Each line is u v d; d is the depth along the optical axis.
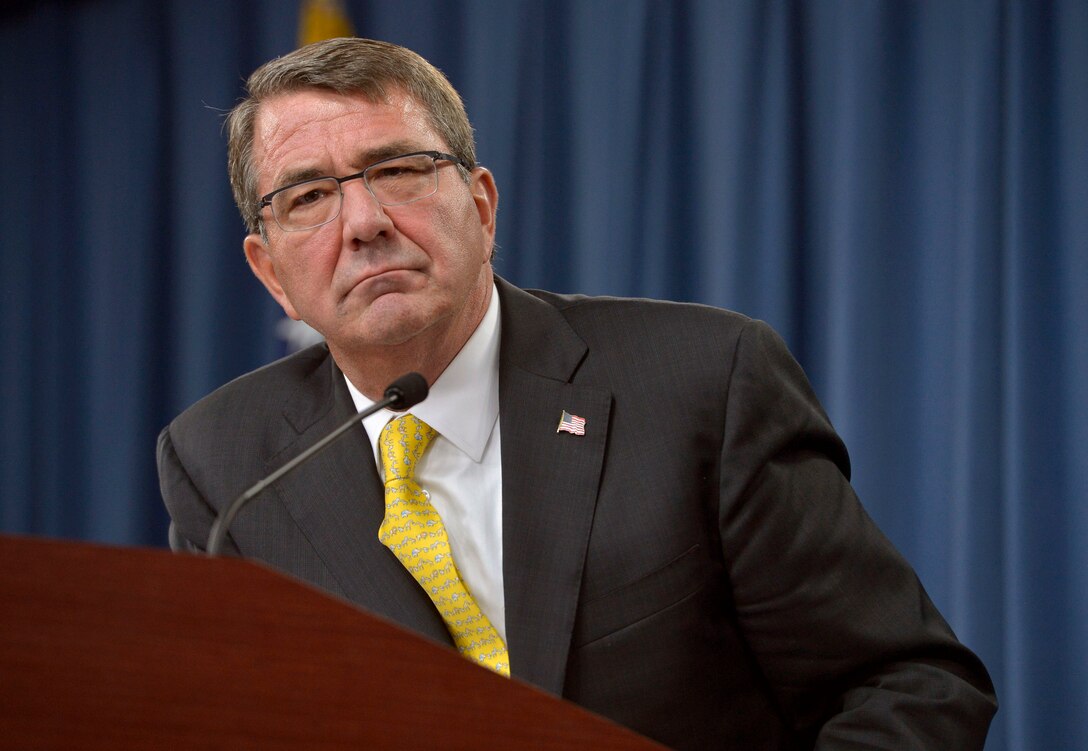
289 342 5.31
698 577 2.04
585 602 2.02
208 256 5.47
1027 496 3.82
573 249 4.76
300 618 1.18
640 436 2.12
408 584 2.13
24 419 5.89
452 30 5.07
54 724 1.14
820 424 2.19
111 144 5.77
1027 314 3.88
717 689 2.05
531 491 2.11
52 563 1.16
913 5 4.19
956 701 1.88
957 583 3.93
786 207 4.38
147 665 1.15
